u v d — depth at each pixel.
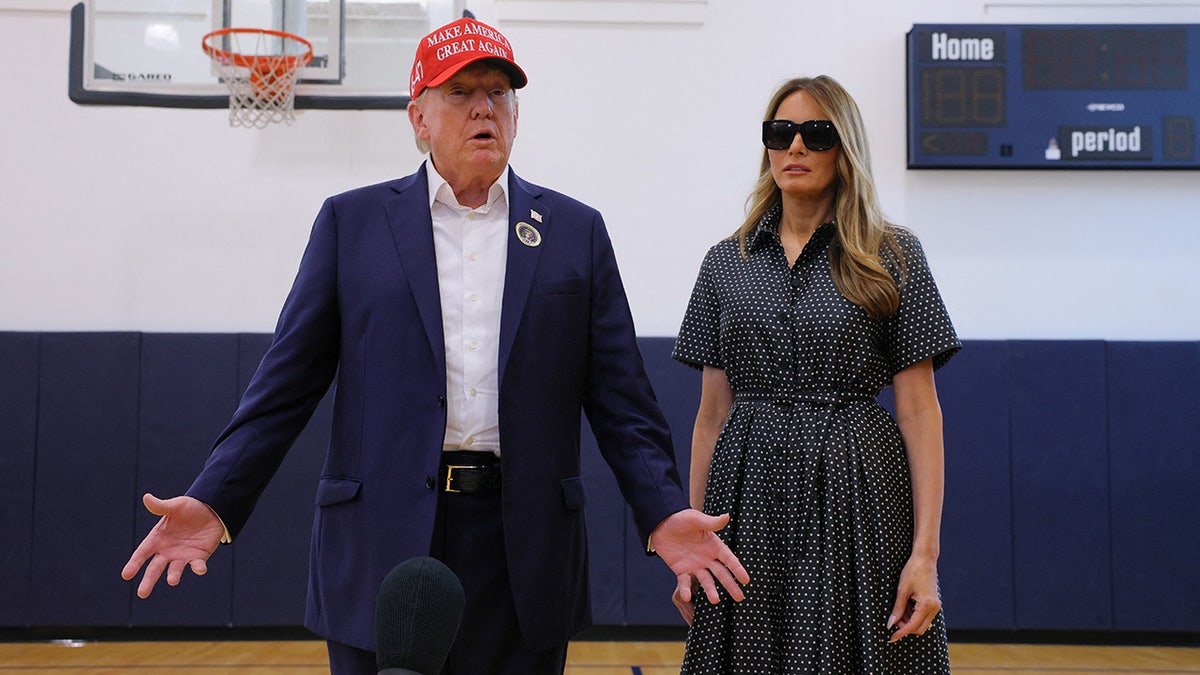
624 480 1.53
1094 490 4.39
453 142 1.50
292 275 4.55
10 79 4.54
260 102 4.40
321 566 1.47
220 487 1.38
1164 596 4.34
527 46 4.64
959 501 4.40
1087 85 4.49
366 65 4.48
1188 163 4.48
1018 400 4.44
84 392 4.41
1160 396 4.42
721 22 4.66
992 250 4.57
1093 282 4.56
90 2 4.41
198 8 4.44
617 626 4.41
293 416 1.49
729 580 1.43
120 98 4.38
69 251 4.52
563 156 4.63
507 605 1.46
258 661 3.91
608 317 1.60
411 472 1.42
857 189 1.65
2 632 4.34
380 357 1.47
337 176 4.58
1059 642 4.39
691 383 4.47
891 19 4.63
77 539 4.35
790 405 1.60
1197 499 4.38
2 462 4.37
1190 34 4.49
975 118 4.49
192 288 4.54
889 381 1.68
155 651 4.11
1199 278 4.55
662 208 4.62
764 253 1.71
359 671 1.40
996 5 4.61
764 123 1.69
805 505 1.54
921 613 1.50
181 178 4.56
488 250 1.55
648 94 4.64
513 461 1.45
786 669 1.51
